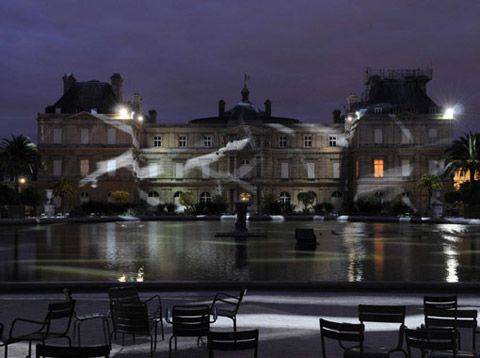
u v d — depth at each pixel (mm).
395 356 13188
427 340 11227
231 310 16578
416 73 106938
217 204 91812
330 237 47625
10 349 13836
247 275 25531
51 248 37500
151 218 82250
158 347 14000
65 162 100375
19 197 80125
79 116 100250
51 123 100500
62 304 12805
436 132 99625
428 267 28312
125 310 13156
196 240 44031
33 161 85688
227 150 103688
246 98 109875
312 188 104750
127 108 103812
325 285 21688
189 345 14195
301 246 38562
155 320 14094
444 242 42625
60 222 72562
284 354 13320
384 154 99625
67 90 107000
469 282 21578
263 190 103375
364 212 88812
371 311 12586
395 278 24656
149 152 105812
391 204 96188
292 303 19234
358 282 21672
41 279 24484
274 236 48344
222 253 34500
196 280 23438
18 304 19062
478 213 73938
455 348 11133
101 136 100438
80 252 34969
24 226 64500
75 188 99812
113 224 69562
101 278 24766
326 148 104875
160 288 21656
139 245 39688
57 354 10195
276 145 107312
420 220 74812
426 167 99312
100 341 14625
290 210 95375
